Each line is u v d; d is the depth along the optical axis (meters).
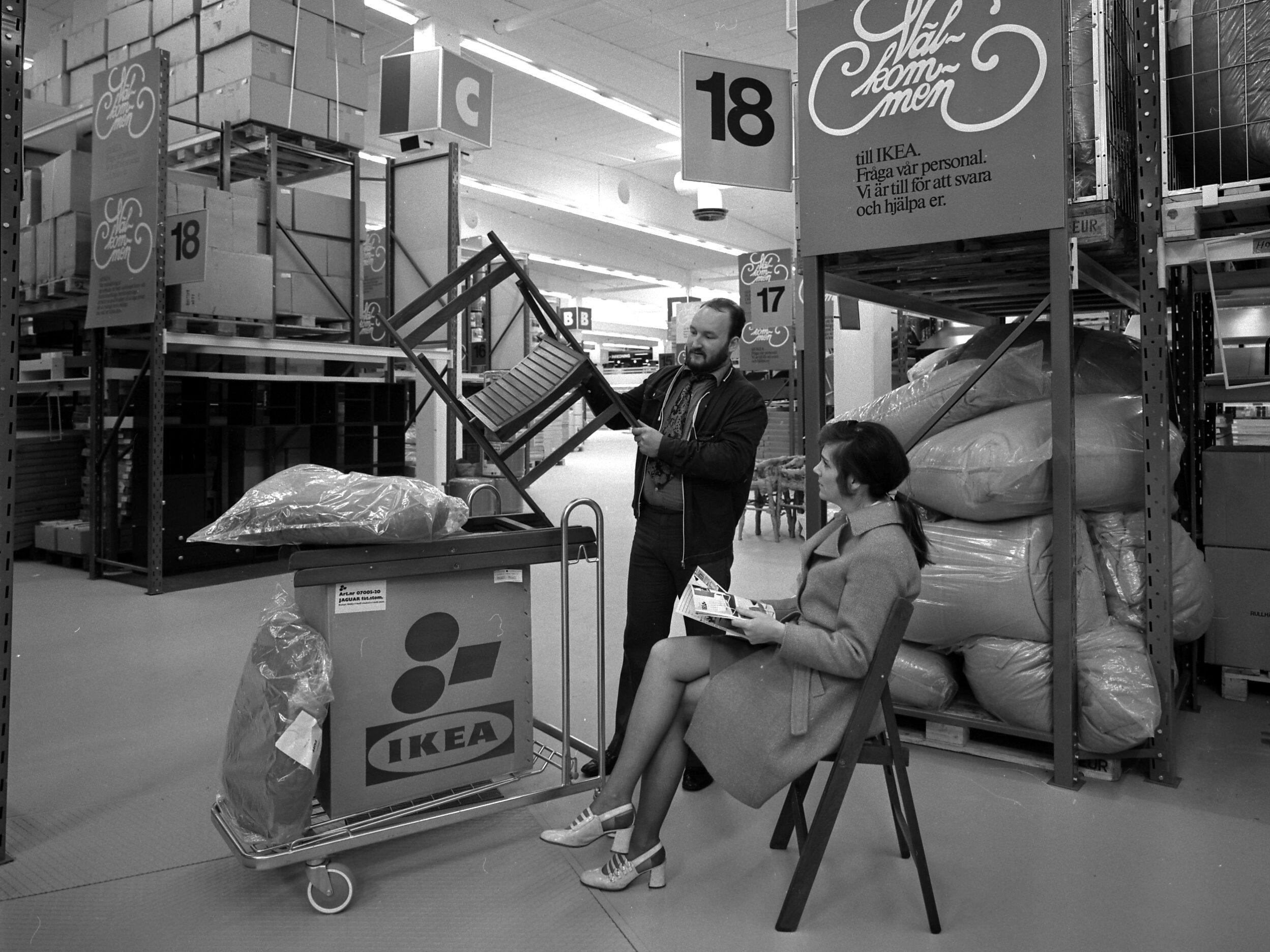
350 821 2.44
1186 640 3.46
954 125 3.11
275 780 2.15
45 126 7.56
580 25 12.05
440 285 2.64
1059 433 2.98
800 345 7.95
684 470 2.80
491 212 20.69
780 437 10.77
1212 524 3.83
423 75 7.83
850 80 3.30
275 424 7.62
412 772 2.46
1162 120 3.03
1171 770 3.00
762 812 2.82
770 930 2.17
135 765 3.16
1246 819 2.75
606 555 7.55
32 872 2.44
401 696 2.43
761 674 2.25
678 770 2.35
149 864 2.49
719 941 2.12
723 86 5.51
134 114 6.09
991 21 3.02
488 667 2.58
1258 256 2.94
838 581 2.22
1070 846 2.58
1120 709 2.91
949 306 4.79
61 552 6.96
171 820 2.75
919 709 3.35
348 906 2.26
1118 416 3.32
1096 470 3.19
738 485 2.96
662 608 3.00
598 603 2.70
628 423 3.03
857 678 2.16
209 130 7.20
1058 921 2.20
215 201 6.58
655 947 2.10
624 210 20.02
